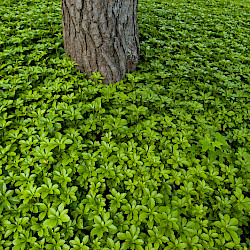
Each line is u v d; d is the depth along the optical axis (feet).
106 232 6.07
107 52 10.70
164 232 5.82
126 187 7.06
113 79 11.46
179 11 21.63
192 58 14.05
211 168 7.48
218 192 7.16
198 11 22.48
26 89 10.34
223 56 14.73
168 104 10.37
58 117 8.36
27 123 8.84
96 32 10.12
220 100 11.28
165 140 8.53
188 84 12.10
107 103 10.21
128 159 7.86
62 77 11.43
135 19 11.47
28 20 16.35
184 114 9.75
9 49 13.25
